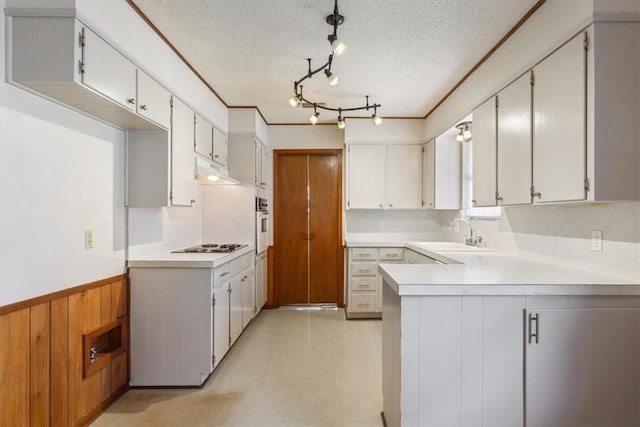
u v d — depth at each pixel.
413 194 4.22
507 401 1.59
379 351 3.14
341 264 4.68
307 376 2.64
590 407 1.60
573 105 1.68
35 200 1.69
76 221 1.95
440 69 2.81
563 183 1.75
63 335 1.85
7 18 1.56
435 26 2.18
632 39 1.57
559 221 2.20
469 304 1.58
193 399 2.30
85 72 1.63
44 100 1.74
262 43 2.42
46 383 1.75
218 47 2.48
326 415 2.13
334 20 1.95
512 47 2.22
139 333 2.44
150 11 2.05
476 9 2.00
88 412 2.03
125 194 2.41
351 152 4.24
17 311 1.59
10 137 1.57
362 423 2.05
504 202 2.31
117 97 1.86
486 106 2.57
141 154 2.43
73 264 1.93
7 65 1.55
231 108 3.85
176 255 2.72
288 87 3.24
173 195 2.50
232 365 2.83
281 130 4.65
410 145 4.23
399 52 2.53
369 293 4.14
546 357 1.59
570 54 1.70
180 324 2.44
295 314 4.36
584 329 1.60
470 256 2.64
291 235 4.74
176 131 2.56
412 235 4.61
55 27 1.58
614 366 1.61
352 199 4.24
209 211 3.81
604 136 1.57
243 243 3.82
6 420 1.55
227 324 2.85
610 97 1.57
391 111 3.97
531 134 2.01
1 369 1.53
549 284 1.59
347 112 4.02
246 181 3.84
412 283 1.58
